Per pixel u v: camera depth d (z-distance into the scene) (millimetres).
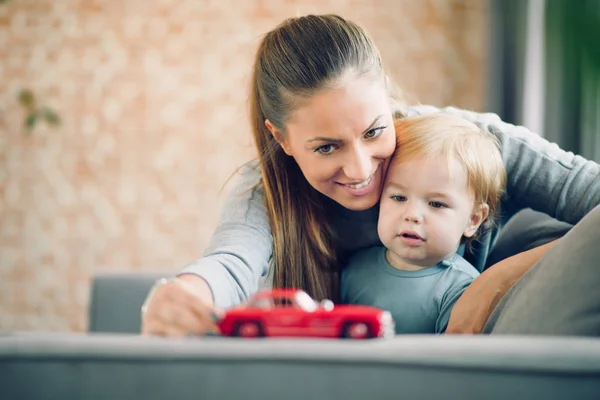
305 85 1153
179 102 3307
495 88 3117
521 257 1163
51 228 3316
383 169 1243
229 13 3305
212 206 3311
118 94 3307
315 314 792
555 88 2680
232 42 3301
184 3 3303
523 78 2895
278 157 1328
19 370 686
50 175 3314
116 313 1964
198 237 3311
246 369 686
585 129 2566
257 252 1223
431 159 1214
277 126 1237
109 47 3307
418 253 1229
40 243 3318
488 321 1089
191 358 686
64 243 3314
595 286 905
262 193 1353
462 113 1447
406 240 1225
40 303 3318
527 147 1353
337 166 1171
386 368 679
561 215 1333
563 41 2643
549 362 666
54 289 3318
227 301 1035
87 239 3314
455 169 1217
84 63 3305
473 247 1367
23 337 736
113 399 685
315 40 1186
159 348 692
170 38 3305
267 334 805
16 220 3314
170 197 3314
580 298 908
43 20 3301
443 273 1249
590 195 1288
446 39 3342
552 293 946
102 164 3312
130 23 3303
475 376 672
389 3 3336
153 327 848
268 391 683
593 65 2541
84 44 3307
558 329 906
